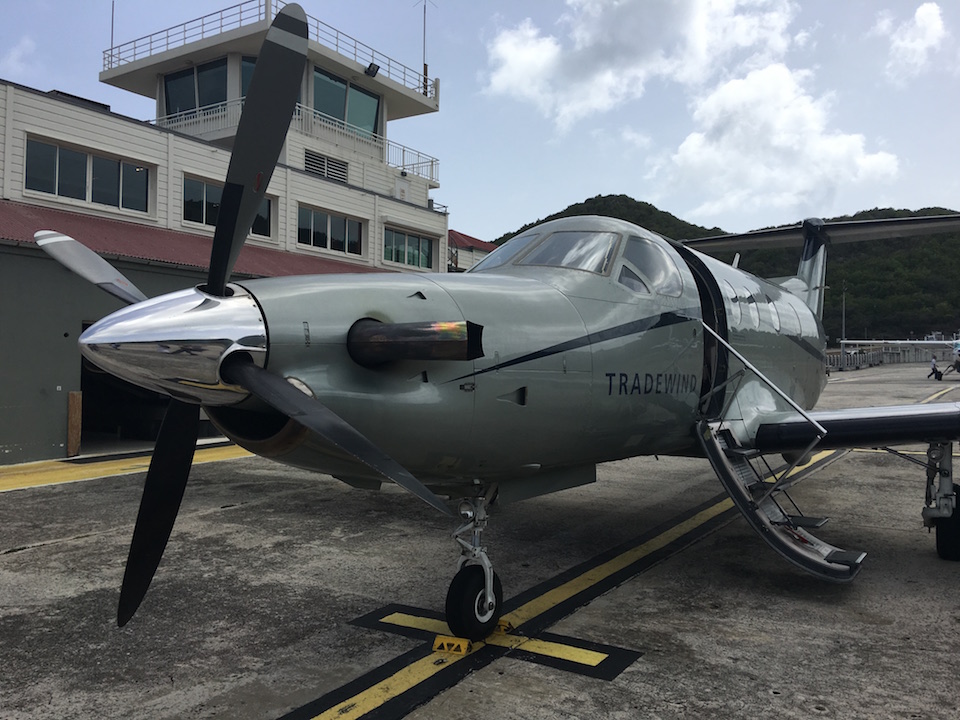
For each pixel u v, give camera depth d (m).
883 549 5.98
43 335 11.04
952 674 3.51
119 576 5.22
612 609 4.51
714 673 3.53
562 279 4.71
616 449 5.02
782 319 7.69
